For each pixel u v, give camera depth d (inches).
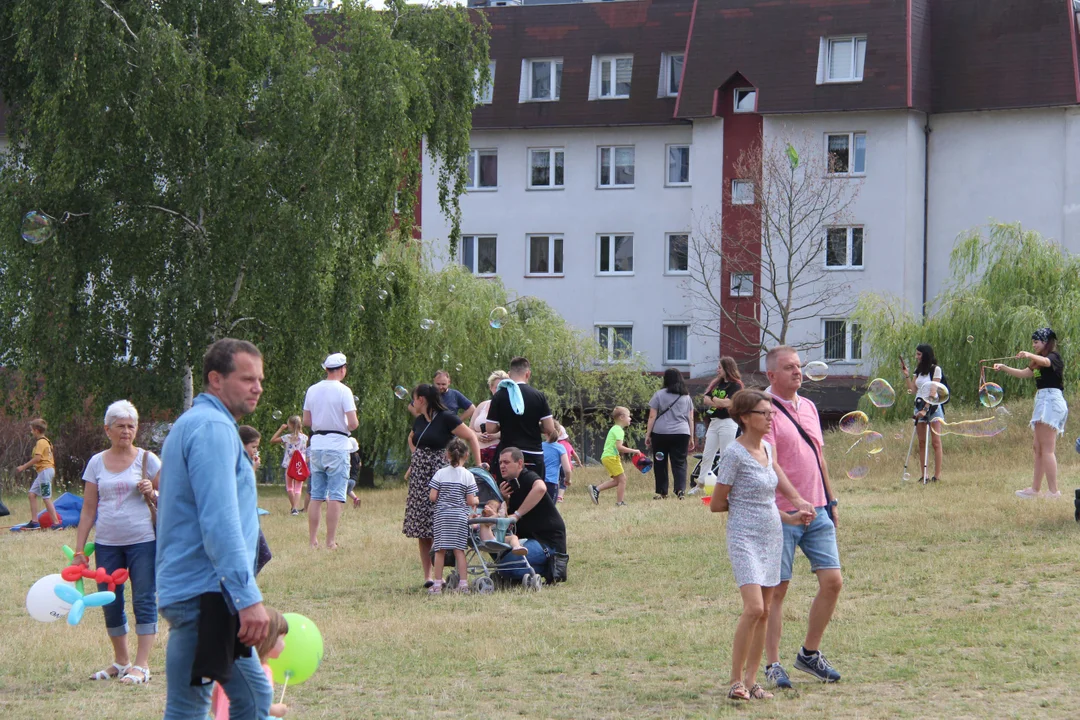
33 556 676.1
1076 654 364.2
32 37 1072.8
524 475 545.0
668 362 2174.0
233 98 1117.1
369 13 1176.8
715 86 2048.5
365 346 1245.7
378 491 1178.0
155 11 1096.8
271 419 1168.8
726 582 511.8
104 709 344.2
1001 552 532.1
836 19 2026.3
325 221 1096.2
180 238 1133.7
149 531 385.4
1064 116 1963.6
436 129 1301.7
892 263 1980.8
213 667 232.5
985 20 2032.5
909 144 1980.8
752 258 2038.6
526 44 2244.1
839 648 388.2
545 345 1640.0
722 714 318.7
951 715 310.3
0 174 1130.7
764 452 337.4
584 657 392.8
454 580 532.4
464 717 326.0
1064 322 1338.6
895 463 956.6
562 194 2212.1
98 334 1112.8
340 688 363.9
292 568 591.2
